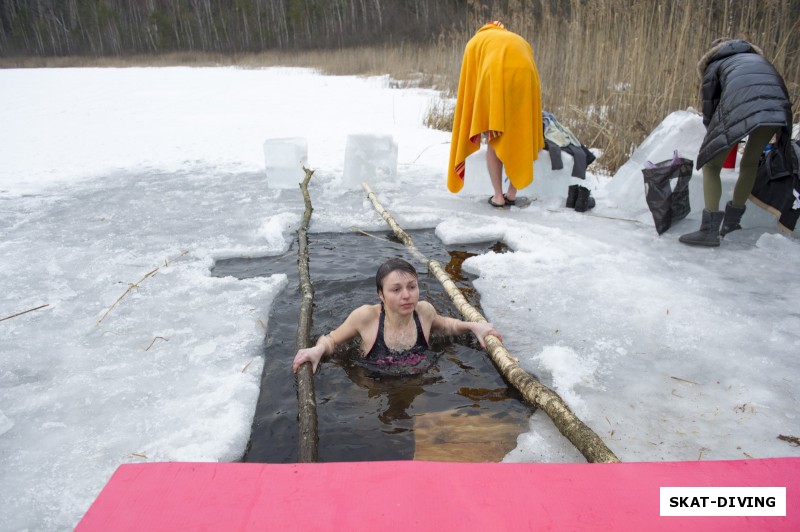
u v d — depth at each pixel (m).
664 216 5.47
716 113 4.88
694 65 7.53
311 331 3.91
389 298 3.42
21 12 53.62
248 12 47.19
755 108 4.60
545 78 10.30
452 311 4.20
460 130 6.50
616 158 7.87
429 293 4.46
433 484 2.21
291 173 7.48
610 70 9.04
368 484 2.21
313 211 6.50
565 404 2.95
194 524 2.04
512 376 3.22
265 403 3.17
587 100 9.36
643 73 7.96
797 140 5.36
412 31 32.22
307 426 2.81
